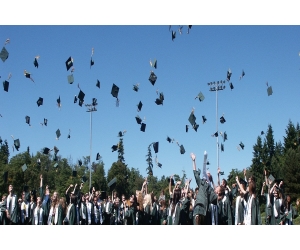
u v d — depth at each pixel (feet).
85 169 144.05
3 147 125.70
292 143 161.99
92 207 50.67
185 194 33.04
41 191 50.85
